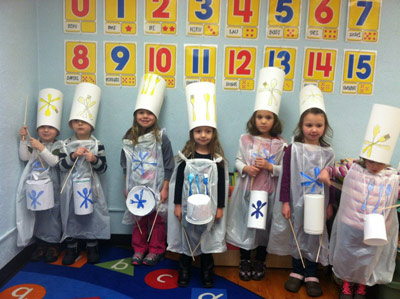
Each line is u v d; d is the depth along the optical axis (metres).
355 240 1.38
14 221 1.66
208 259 1.61
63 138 1.85
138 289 1.51
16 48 1.59
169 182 1.66
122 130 1.84
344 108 1.77
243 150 1.65
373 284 1.41
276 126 1.61
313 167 1.51
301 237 1.55
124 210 1.90
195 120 1.49
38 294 1.46
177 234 1.58
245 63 1.74
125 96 1.80
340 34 1.71
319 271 1.72
